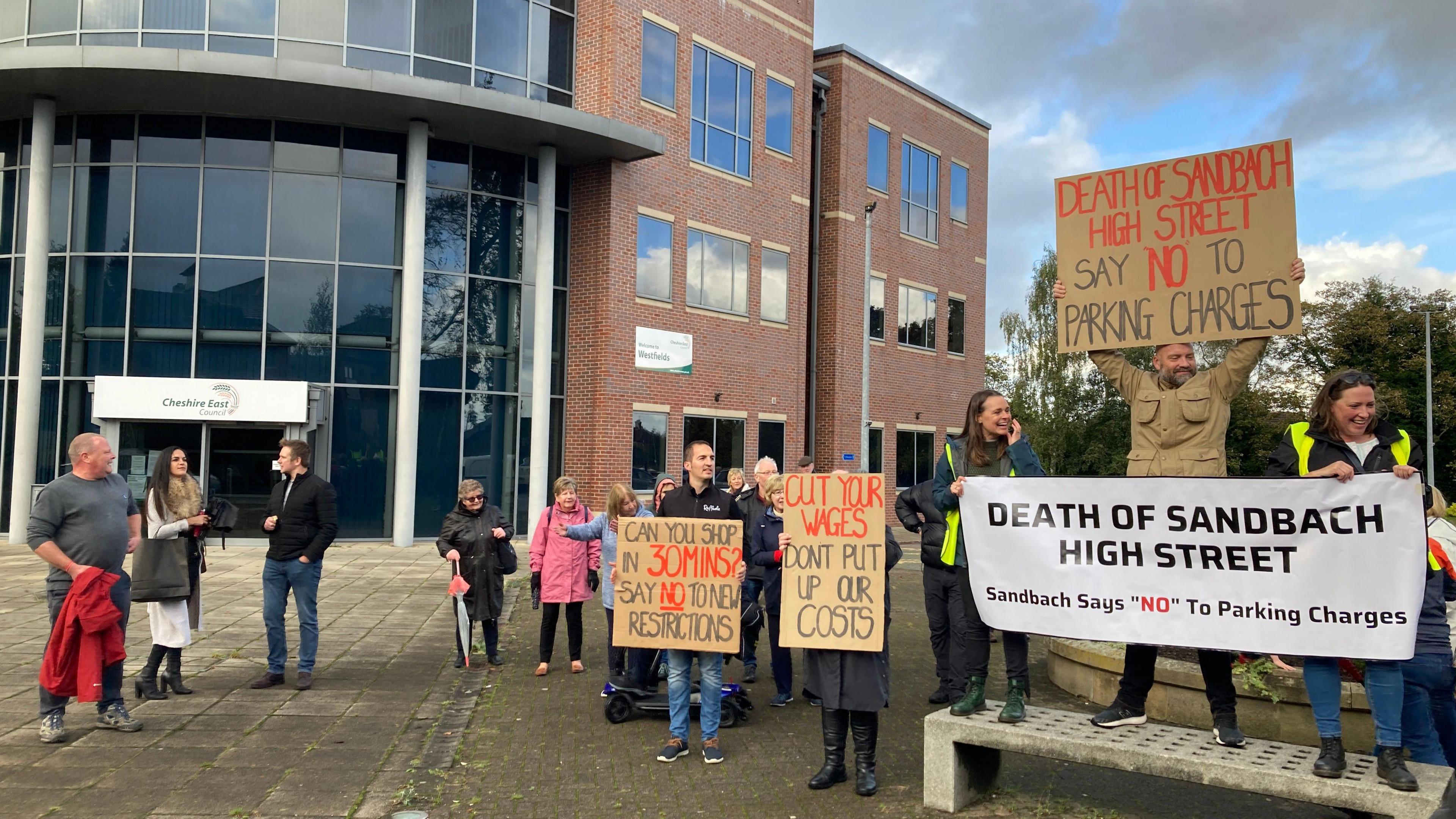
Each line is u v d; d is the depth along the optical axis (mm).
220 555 16938
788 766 6184
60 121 18750
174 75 16969
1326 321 54062
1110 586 5066
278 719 7168
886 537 5695
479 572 9312
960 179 33000
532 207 21172
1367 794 4234
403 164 19781
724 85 23844
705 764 6234
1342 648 4516
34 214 18141
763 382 24672
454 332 20125
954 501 5742
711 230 23375
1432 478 46062
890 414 29547
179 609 7707
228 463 18547
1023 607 5258
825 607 5660
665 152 21859
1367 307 52500
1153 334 6387
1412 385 51938
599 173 21344
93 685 6398
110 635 6605
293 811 5297
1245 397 48562
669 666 6434
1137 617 4996
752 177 24578
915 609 13531
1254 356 6078
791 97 25891
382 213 19625
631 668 7516
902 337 30234
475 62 19859
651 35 21891
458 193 20250
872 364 28859
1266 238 6027
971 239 33531
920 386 30938
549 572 8867
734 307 23984
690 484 6953
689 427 22719
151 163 18688
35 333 18141
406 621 11508
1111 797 5566
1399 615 4426
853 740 6418
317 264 19141
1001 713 5309
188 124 18797
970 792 5418
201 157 18797
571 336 21562
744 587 8734
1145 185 6445
